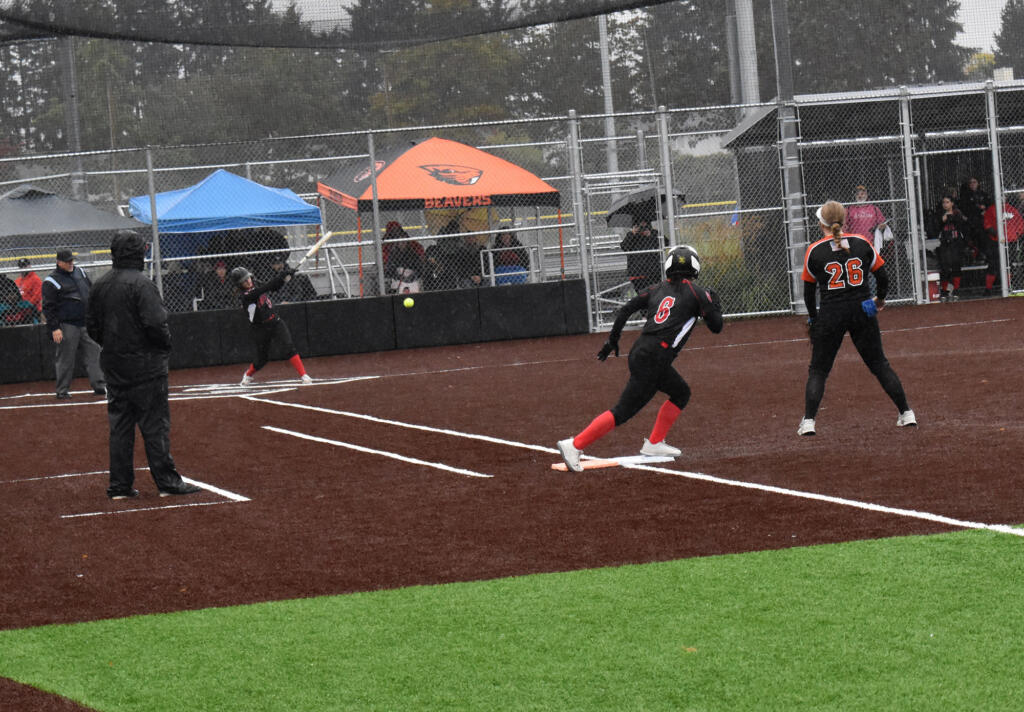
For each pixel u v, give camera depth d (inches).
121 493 1091.3
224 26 2281.0
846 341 2148.1
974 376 1539.1
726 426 1301.7
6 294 2539.4
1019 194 2999.5
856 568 730.2
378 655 628.1
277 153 3976.4
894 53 3346.5
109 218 2581.2
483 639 643.5
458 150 2847.0
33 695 592.7
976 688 536.1
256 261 2716.5
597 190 3198.8
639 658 600.1
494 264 2901.1
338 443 1349.7
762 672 570.9
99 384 2060.8
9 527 991.0
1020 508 844.0
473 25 2358.5
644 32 4119.1
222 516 992.2
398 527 917.2
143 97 3858.3
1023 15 3262.8
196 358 2568.9
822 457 1082.7
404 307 2694.4
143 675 615.8
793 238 2822.3
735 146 2997.0
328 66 4079.7
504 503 981.8
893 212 2913.4
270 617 703.1
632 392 1093.1
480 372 2043.6
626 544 825.5
